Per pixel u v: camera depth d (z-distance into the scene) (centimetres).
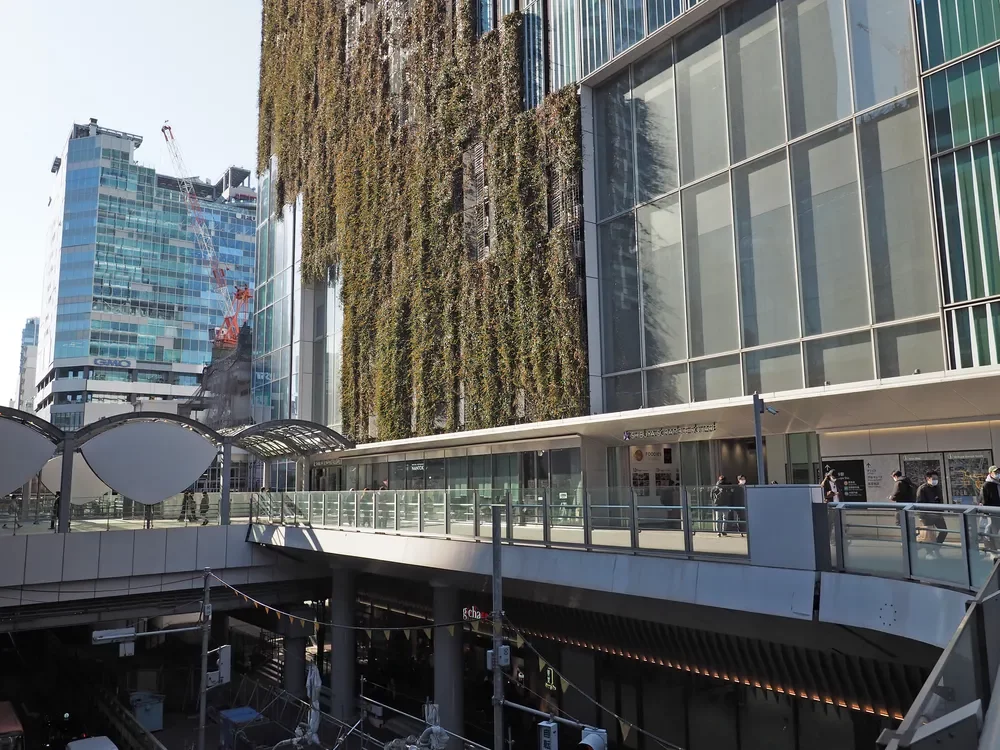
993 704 356
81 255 12862
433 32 3428
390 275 3653
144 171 13638
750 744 1672
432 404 3219
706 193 2198
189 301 13750
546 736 1253
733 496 1220
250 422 5256
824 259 1875
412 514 2047
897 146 1736
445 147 3238
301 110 4844
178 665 3934
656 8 2306
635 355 2384
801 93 1953
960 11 1628
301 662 3036
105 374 12700
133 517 2722
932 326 1647
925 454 1677
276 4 5444
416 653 3142
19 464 2502
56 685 3850
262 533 2831
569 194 2552
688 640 1658
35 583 2453
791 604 1085
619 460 2500
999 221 1527
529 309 2675
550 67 2725
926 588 903
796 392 1786
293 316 4684
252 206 14912
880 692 1341
